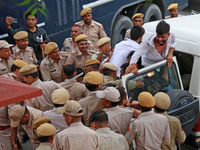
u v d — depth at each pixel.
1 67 8.05
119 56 7.40
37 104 6.48
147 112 5.28
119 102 5.37
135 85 6.25
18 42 8.68
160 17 14.49
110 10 11.89
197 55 6.70
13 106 5.69
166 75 6.77
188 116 6.52
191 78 6.91
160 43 6.49
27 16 8.99
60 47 10.55
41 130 4.89
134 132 5.22
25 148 8.05
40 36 9.62
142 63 7.39
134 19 11.19
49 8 9.76
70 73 6.90
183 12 19.02
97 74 5.80
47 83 6.60
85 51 8.75
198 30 7.07
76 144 4.50
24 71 6.39
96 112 4.90
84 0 10.83
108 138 4.79
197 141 7.11
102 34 10.87
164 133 5.38
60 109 5.58
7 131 6.61
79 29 9.66
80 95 6.84
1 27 8.80
